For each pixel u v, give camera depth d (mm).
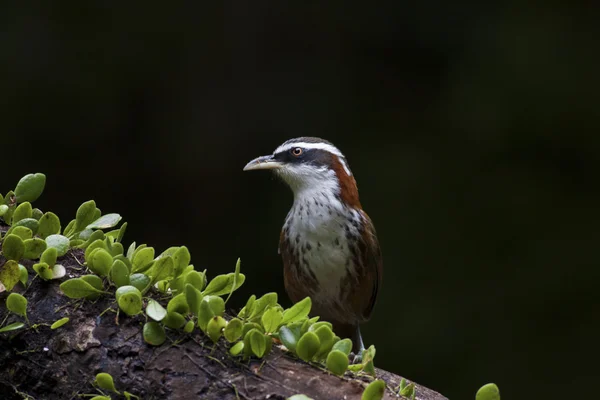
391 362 12750
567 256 13289
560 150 14039
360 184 14039
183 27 14812
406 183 13945
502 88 14344
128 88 14422
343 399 3826
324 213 8172
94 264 4246
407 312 13055
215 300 4137
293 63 15180
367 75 15102
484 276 13328
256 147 14680
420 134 14508
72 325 4133
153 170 14352
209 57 14875
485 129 14180
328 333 4074
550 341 12797
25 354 4129
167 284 4379
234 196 14398
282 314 4254
